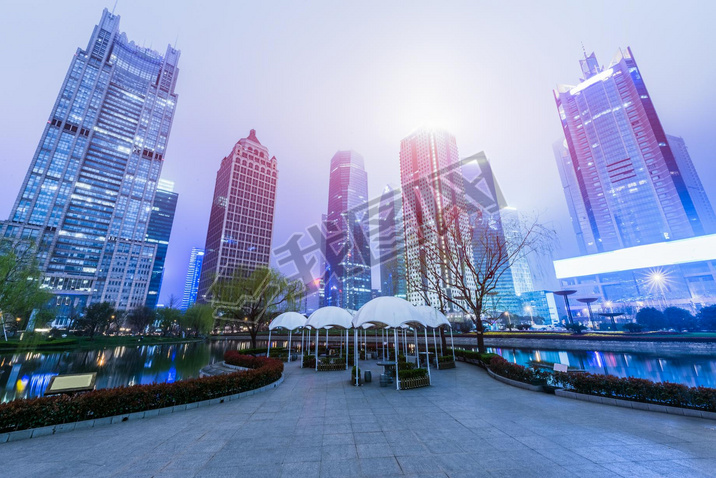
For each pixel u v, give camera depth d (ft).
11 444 20.68
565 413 27.32
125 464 17.42
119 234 416.46
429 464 17.03
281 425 24.62
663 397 27.55
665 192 372.38
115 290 400.26
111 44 472.85
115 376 81.10
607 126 428.15
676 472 15.70
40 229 356.79
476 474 15.74
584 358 119.75
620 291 357.00
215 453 18.93
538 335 147.74
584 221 579.07
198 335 279.90
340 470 16.44
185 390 30.53
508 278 312.09
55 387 27.55
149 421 25.98
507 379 42.65
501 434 21.85
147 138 473.67
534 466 16.56
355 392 37.63
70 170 392.06
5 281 91.35
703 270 301.84
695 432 21.67
